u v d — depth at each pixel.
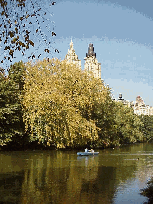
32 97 46.91
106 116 66.44
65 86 51.56
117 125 78.69
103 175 25.53
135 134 105.44
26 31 13.66
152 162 35.66
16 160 35.12
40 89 48.75
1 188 19.98
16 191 19.22
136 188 20.50
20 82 52.81
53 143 53.53
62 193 18.88
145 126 131.00
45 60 52.41
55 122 48.81
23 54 14.07
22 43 13.65
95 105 58.34
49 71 51.41
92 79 56.06
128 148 68.69
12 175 24.69
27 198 17.59
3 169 27.77
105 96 59.16
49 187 20.45
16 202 16.77
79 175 25.30
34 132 48.53
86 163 33.66
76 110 50.16
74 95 51.72
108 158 40.16
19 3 13.36
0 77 47.38
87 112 56.88
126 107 103.12
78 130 50.69
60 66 53.16
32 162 33.44
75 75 53.09
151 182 20.30
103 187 20.73
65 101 48.47
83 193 18.95
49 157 39.47
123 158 40.47
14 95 48.22
